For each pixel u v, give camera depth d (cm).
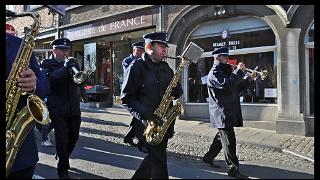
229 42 975
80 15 1359
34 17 291
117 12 1222
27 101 252
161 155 324
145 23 1138
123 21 1209
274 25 866
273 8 858
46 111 261
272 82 900
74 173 412
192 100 1044
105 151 579
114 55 1337
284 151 640
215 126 461
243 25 952
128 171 424
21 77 252
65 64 432
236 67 555
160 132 329
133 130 633
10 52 259
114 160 501
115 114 1103
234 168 404
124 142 641
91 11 1324
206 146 661
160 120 331
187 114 1037
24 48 263
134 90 332
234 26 966
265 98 910
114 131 808
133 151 574
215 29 1000
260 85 916
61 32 1398
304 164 512
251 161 546
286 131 820
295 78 836
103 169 439
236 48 962
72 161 496
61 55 454
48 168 436
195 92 1039
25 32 292
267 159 570
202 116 1016
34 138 266
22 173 254
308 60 837
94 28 1313
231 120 450
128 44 1305
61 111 435
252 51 930
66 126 440
